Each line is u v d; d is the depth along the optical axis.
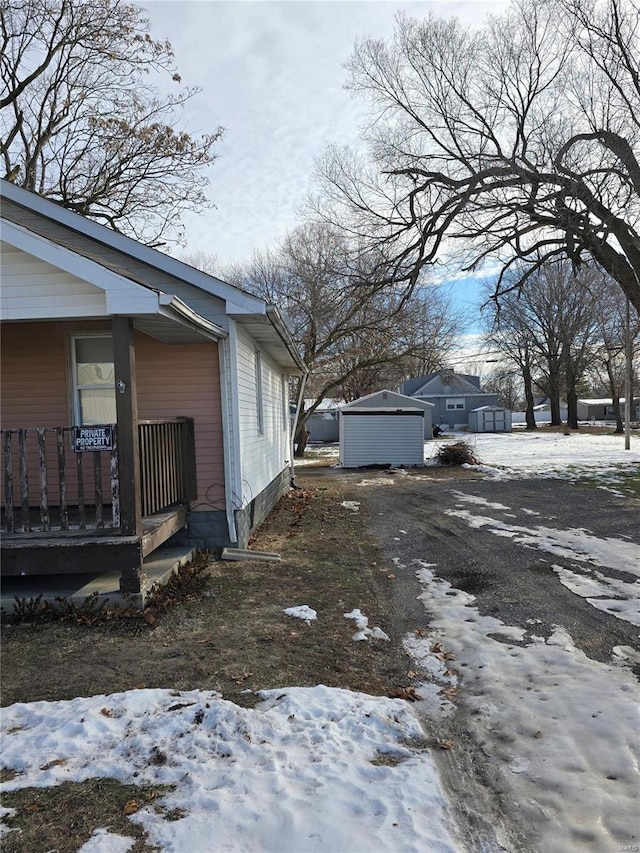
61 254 4.96
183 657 4.16
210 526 7.32
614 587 5.62
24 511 5.15
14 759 2.93
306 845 2.28
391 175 15.67
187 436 7.02
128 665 4.05
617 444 27.17
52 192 15.94
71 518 6.15
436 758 2.93
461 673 3.94
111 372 7.31
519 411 70.38
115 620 4.85
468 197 13.80
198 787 2.66
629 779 2.71
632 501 10.63
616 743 3.00
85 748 3.01
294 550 7.53
